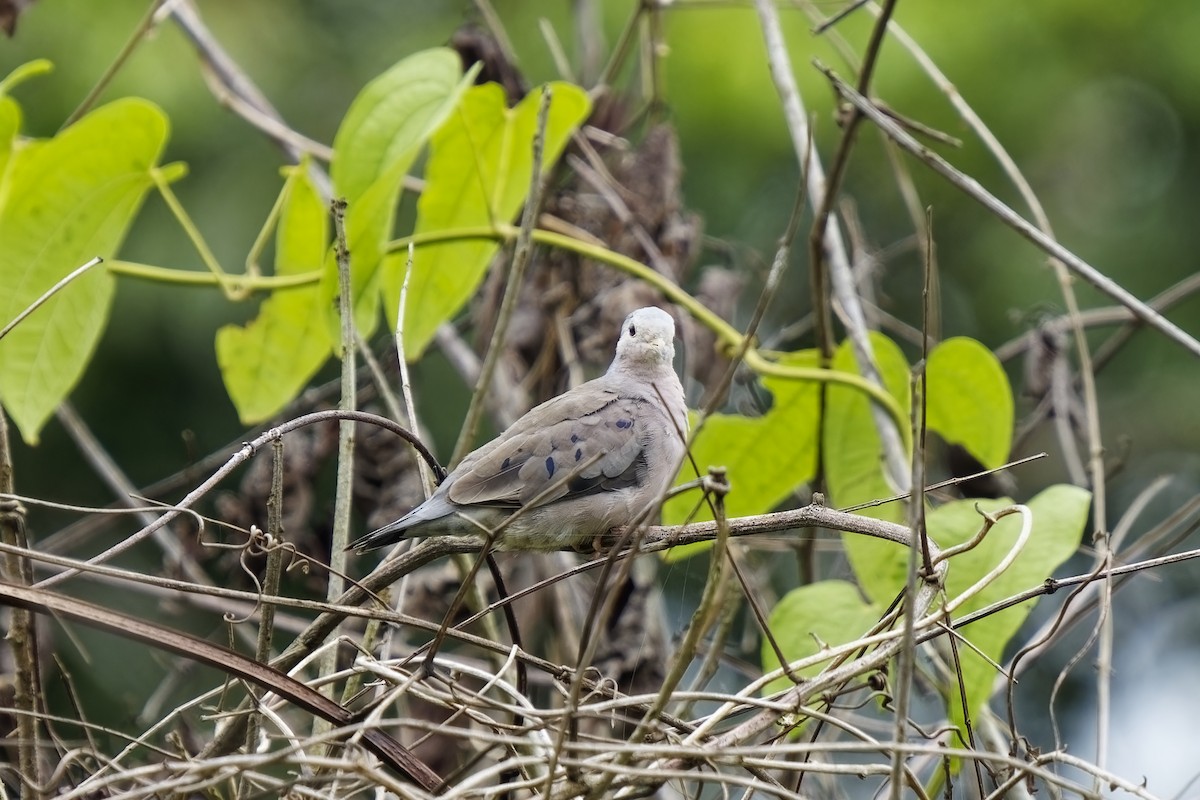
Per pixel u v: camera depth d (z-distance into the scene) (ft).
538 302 43.01
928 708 42.01
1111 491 60.85
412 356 40.42
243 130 59.36
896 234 62.85
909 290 62.49
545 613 41.11
